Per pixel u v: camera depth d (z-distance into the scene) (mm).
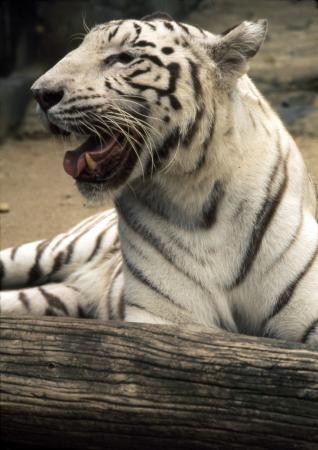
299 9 20734
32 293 9328
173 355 6137
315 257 7234
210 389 6004
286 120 15258
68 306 9234
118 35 6852
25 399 6359
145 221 7301
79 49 6941
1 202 13117
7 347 6473
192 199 7066
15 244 11258
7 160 15367
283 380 5879
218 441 6043
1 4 17781
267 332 7426
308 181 7781
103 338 6332
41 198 13203
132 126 6770
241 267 7219
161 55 6766
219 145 6895
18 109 16781
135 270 7434
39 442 6570
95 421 6262
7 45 17984
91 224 9953
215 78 6867
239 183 7047
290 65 17094
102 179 6895
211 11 20969
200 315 7355
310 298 7188
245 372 5965
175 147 6863
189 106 6781
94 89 6719
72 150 6992
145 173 6996
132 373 6176
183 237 7211
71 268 9812
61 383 6297
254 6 21234
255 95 7395
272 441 5918
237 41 6789
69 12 18438
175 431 6113
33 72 18141
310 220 7402
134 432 6219
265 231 7145
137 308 7473
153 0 19047
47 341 6422
